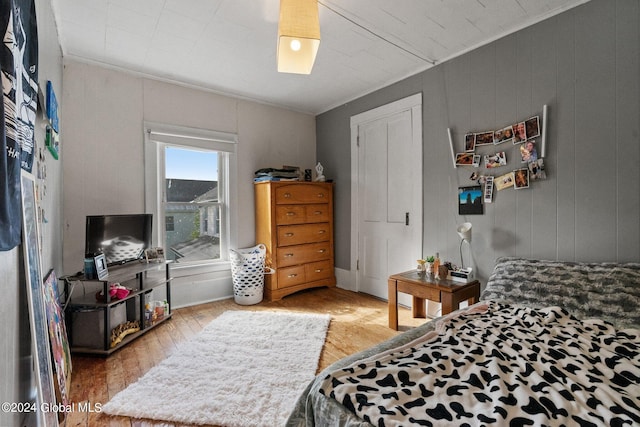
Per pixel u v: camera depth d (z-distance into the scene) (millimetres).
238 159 3654
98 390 1740
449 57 2709
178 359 2064
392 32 2334
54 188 2199
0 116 753
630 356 1167
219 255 3574
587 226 1963
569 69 2023
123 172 2898
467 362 1109
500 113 2379
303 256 3695
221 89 3438
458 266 2670
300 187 3666
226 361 2039
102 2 1961
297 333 2494
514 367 1083
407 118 3107
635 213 1787
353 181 3770
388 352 1188
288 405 1591
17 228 924
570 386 972
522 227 2264
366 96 3576
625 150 1816
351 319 2832
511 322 1483
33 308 1156
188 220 3346
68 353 1876
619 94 1835
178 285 3217
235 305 3264
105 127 2803
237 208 3633
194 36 2369
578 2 1969
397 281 2549
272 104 3934
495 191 2418
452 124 2707
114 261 2537
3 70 838
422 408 864
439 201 2820
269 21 2180
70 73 2633
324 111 4191
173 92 3189
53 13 2021
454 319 1514
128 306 2551
